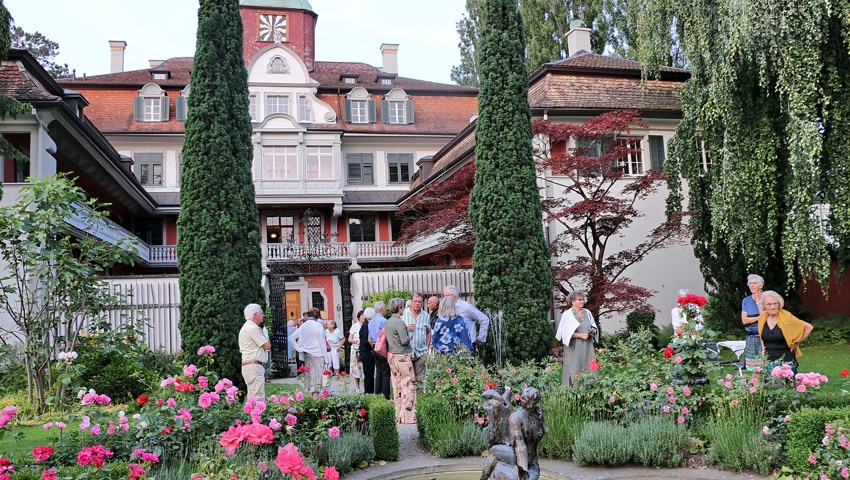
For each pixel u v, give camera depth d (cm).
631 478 619
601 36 3734
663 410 703
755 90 1332
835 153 1221
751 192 1306
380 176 3719
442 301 942
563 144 1836
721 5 1283
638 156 1984
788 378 687
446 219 1728
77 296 1048
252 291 1157
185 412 588
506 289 1195
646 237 1778
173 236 3359
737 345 974
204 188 1127
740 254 1591
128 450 572
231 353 1095
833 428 556
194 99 1159
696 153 1567
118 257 1094
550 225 1864
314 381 1124
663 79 2089
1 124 1608
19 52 1683
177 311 1661
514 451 494
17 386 1113
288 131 3394
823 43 1202
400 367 938
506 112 1260
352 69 4388
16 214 1023
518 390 787
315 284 3262
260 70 3588
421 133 3725
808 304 1795
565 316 831
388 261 3422
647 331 812
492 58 1278
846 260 1411
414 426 901
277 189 3359
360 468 682
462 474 660
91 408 611
